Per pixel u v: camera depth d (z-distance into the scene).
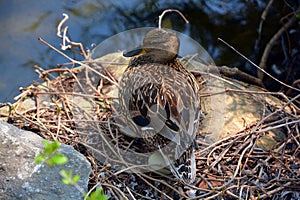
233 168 5.05
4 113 5.59
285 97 5.43
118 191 4.73
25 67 6.96
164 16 7.74
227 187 4.79
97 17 7.69
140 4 7.93
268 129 5.14
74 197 4.43
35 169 4.54
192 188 4.73
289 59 7.29
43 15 7.64
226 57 7.35
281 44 7.43
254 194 4.86
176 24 7.69
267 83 7.18
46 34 7.39
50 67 6.96
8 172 4.52
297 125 5.34
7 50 7.12
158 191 4.75
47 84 5.84
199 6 7.86
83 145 5.14
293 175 4.95
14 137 4.79
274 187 4.89
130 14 7.76
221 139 5.22
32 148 4.71
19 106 5.59
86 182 4.55
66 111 5.47
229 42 7.49
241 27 7.63
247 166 5.09
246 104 5.78
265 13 7.44
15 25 7.45
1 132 4.81
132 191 4.79
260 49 7.44
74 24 7.55
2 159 4.61
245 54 7.39
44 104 5.61
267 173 5.03
